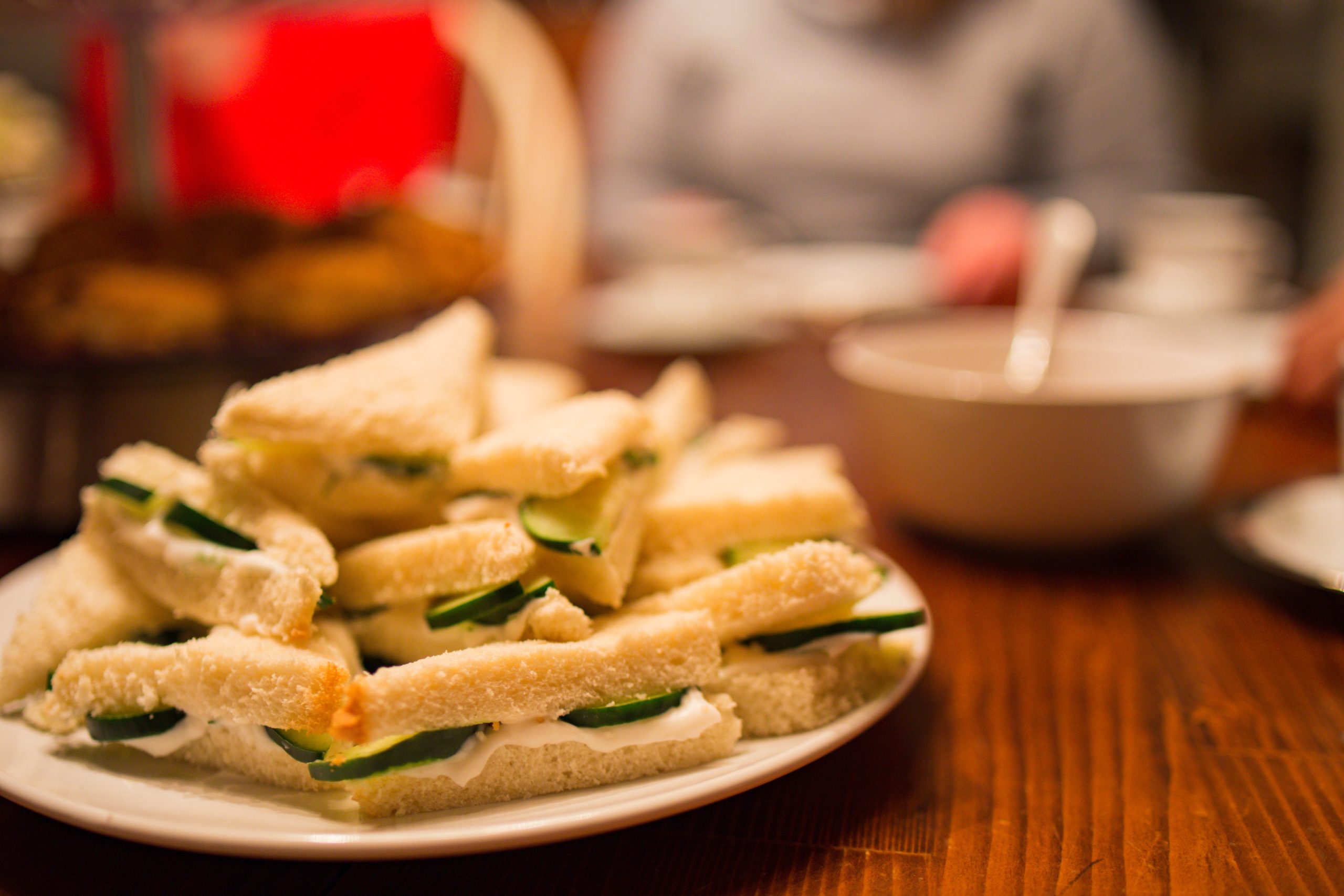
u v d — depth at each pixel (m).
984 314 1.23
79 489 0.67
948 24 1.94
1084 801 0.47
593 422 0.51
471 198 1.58
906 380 0.64
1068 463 0.61
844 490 0.54
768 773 0.45
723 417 0.91
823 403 0.96
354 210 1.06
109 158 1.42
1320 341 0.88
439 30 1.53
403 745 0.43
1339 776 0.48
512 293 1.35
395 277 0.88
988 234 1.34
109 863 0.44
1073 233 0.75
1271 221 2.66
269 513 0.50
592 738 0.45
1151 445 0.61
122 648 0.47
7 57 2.06
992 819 0.46
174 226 0.94
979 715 0.52
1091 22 1.90
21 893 0.43
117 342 0.72
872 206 1.93
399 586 0.49
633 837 0.45
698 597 0.50
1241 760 0.49
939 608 0.61
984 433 0.62
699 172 2.03
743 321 1.16
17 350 0.70
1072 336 0.75
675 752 0.46
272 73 1.53
